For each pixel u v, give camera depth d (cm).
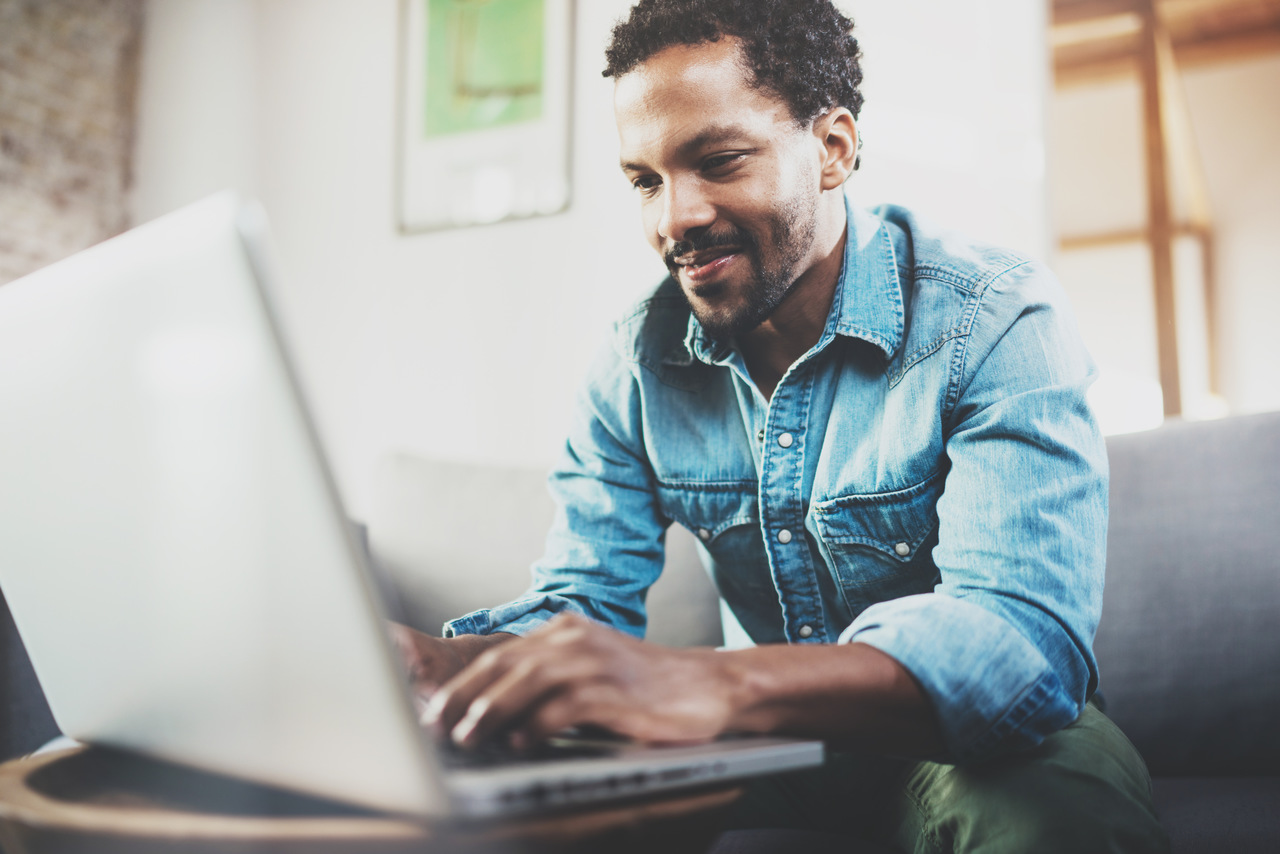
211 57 299
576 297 234
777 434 95
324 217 269
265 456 40
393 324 255
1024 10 198
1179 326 227
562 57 239
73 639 52
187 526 43
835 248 94
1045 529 70
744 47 82
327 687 39
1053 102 235
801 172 86
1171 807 90
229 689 43
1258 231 232
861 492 89
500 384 241
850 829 83
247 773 43
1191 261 232
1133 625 113
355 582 38
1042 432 74
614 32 87
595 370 111
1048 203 195
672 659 53
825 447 92
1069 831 57
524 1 245
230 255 39
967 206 199
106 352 45
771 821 87
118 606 48
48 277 48
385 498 158
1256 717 105
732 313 86
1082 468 74
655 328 106
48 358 48
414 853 39
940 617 62
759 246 84
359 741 38
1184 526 113
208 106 297
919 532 88
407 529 153
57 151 298
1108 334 232
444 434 246
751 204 83
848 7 210
